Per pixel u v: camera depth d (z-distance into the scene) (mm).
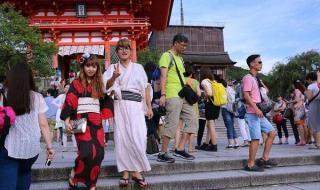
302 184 6219
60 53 26906
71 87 5055
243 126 9961
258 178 6078
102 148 4977
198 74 9469
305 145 10484
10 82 4129
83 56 5035
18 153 4027
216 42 61062
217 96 8477
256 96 6438
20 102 4078
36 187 5340
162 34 59000
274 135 6609
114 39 27781
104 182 5562
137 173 5453
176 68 6730
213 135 8523
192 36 60219
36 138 4195
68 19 28094
